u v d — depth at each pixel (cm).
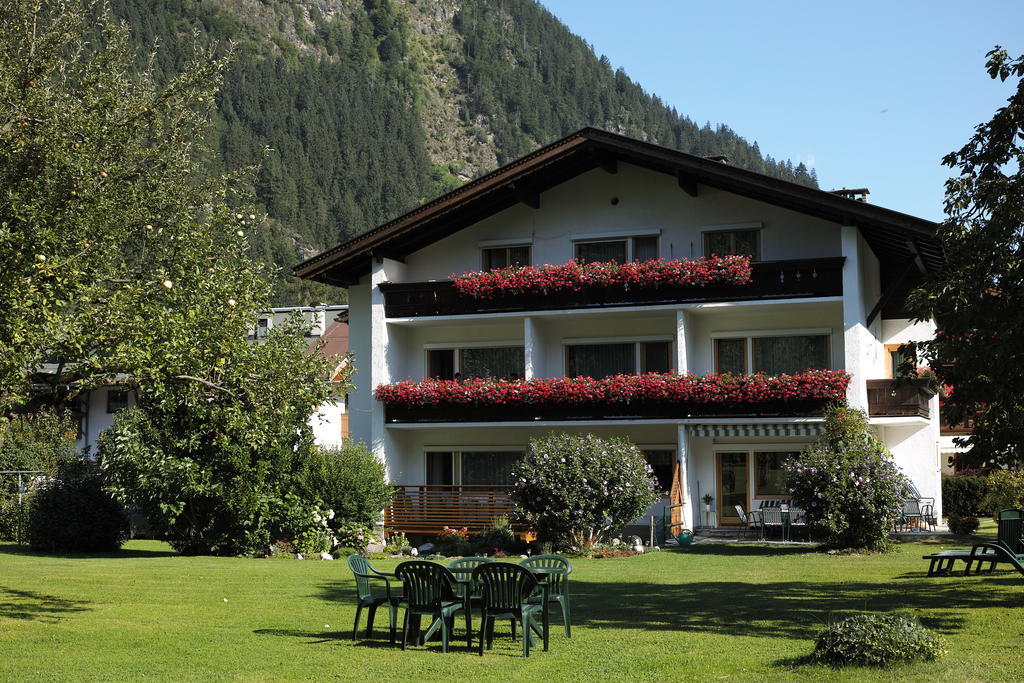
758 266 2855
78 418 4566
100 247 1302
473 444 3269
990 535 2612
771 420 2814
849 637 999
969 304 1246
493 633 1237
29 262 1180
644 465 2542
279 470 2438
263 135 17462
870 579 1752
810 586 1692
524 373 3253
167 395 1402
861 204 2677
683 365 2930
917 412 2766
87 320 1212
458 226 3288
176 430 2358
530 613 1166
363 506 2606
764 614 1391
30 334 1125
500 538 2602
